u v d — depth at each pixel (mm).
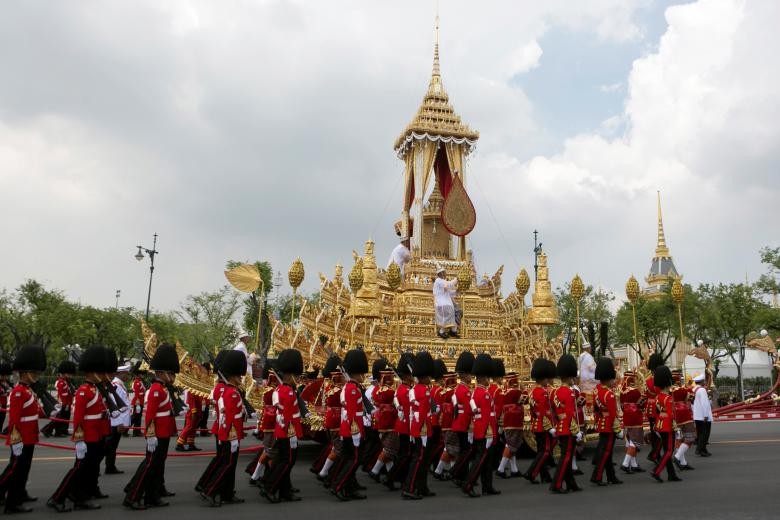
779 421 33688
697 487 13500
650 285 72250
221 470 11367
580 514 10664
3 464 16156
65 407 24172
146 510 10883
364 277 23141
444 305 24078
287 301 55312
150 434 11195
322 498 12273
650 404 15914
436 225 29703
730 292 50625
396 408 13742
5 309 52906
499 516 10484
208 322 56344
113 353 11930
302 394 16266
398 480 13445
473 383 17906
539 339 23969
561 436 13117
